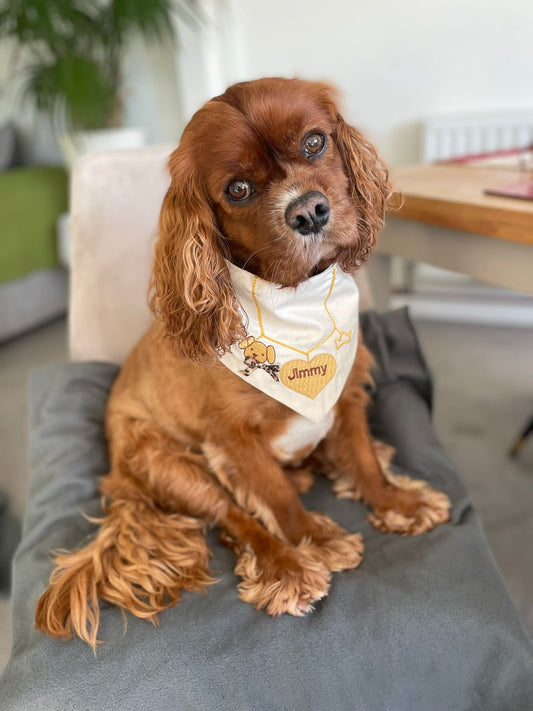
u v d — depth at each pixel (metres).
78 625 0.36
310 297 0.43
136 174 0.63
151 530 0.45
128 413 0.54
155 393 0.52
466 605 0.37
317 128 0.40
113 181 0.63
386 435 0.57
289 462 0.53
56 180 1.39
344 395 0.51
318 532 0.46
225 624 0.37
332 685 0.35
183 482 0.49
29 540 0.47
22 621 0.41
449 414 0.89
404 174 0.71
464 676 0.36
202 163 0.39
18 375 1.17
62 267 1.41
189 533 0.47
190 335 0.43
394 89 1.13
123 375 0.58
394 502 0.48
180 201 0.41
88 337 0.65
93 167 0.62
